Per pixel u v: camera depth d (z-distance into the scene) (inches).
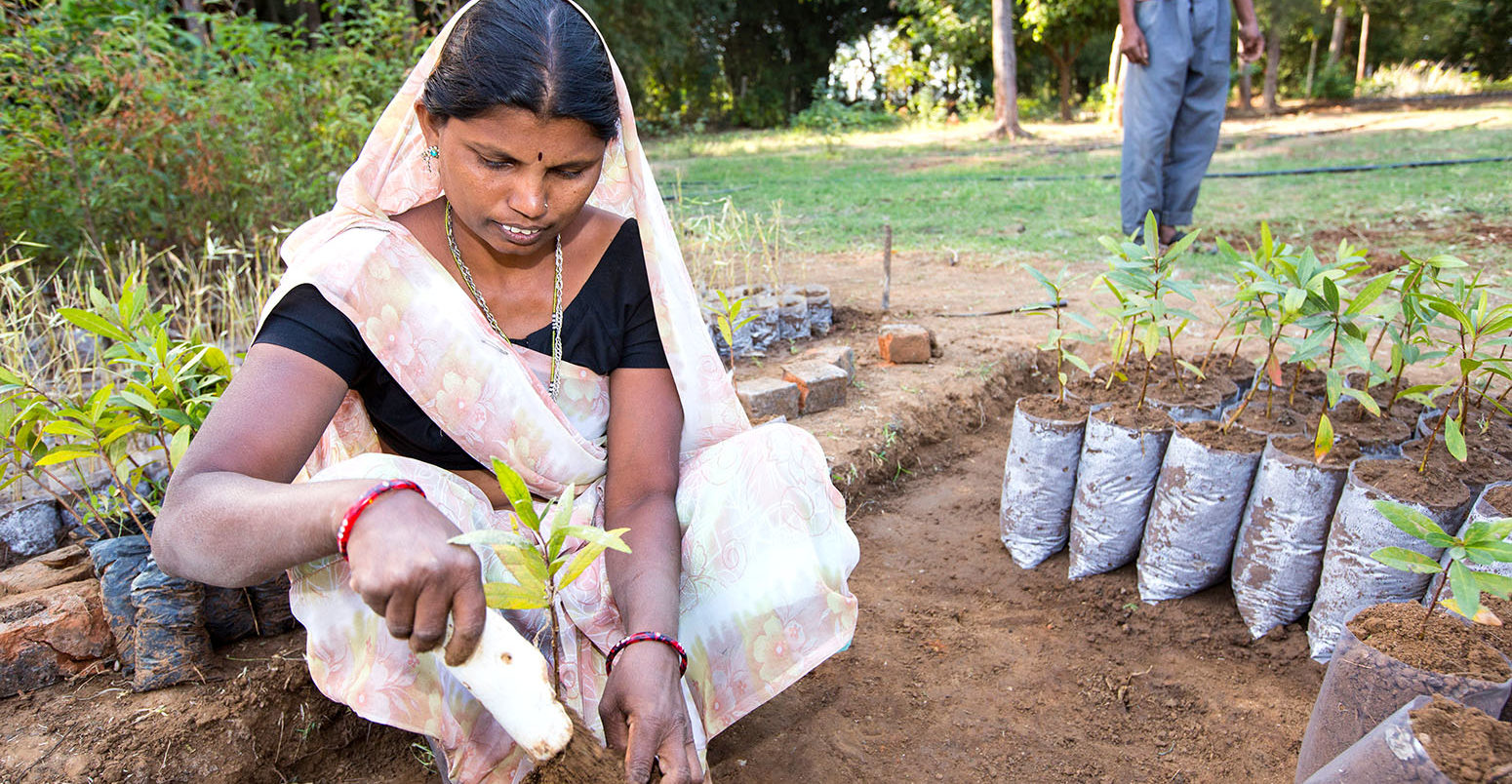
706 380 68.7
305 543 44.8
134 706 76.5
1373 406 87.6
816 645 66.0
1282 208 304.5
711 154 621.6
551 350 64.9
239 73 224.4
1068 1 767.7
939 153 577.9
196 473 48.7
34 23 189.0
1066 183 388.5
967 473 133.4
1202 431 95.5
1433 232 252.2
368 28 236.2
